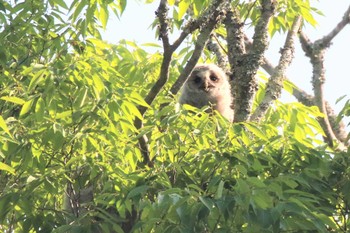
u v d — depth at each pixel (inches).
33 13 553.9
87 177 459.5
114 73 512.4
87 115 452.1
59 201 502.6
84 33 516.1
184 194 405.1
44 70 458.6
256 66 569.6
